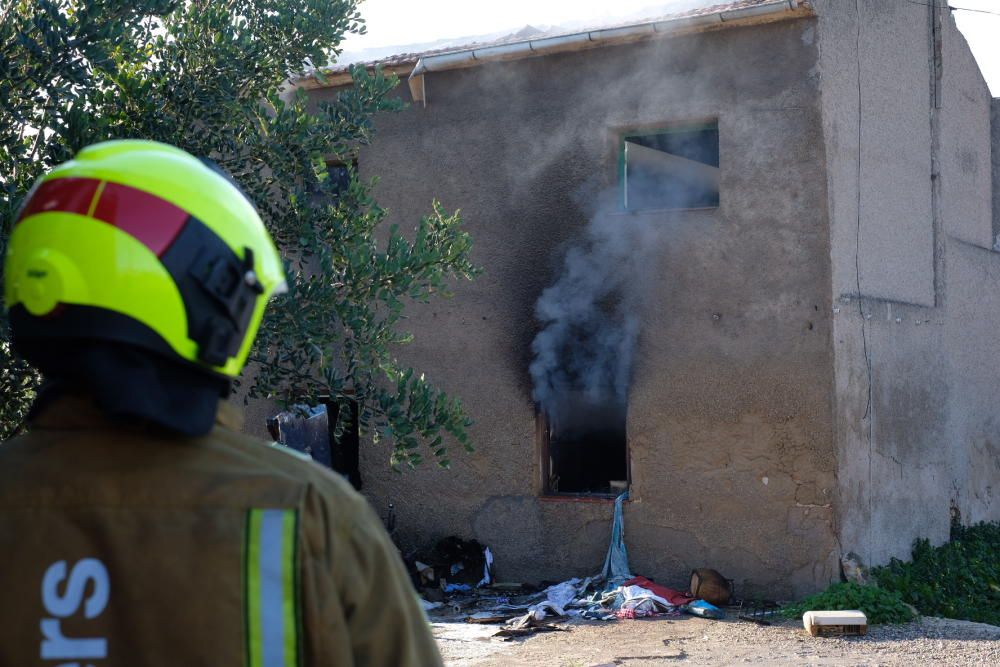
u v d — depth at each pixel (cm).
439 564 1168
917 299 1294
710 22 1066
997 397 1577
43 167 534
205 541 140
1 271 468
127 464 144
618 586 1080
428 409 657
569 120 1159
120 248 145
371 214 673
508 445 1175
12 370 506
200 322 148
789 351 1059
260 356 626
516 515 1168
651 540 1109
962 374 1441
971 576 1182
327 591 142
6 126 529
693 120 1107
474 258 1198
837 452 1041
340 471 1222
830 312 1046
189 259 149
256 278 157
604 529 1130
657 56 1119
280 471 147
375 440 657
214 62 633
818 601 987
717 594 1035
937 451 1327
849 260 1097
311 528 143
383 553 150
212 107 628
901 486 1207
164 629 137
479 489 1185
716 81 1094
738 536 1073
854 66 1134
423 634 156
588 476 1259
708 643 876
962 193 1473
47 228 149
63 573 140
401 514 1215
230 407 161
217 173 165
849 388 1079
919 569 1163
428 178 1220
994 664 783
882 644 863
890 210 1216
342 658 142
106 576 139
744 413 1075
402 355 1221
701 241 1098
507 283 1181
